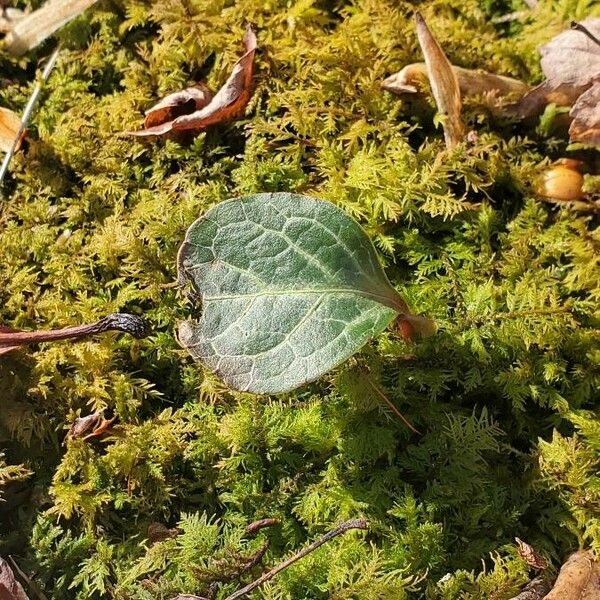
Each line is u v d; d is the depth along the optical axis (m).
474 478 0.20
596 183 0.24
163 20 0.26
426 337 0.21
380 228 0.23
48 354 0.22
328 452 0.21
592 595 0.19
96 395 0.22
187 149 0.24
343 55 0.25
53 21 0.26
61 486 0.21
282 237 0.19
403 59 0.25
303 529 0.21
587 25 0.24
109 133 0.25
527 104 0.25
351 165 0.23
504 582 0.19
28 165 0.24
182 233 0.23
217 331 0.19
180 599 0.19
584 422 0.21
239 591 0.19
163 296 0.23
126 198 0.24
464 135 0.24
